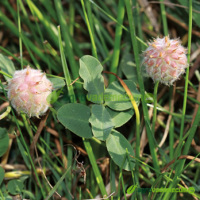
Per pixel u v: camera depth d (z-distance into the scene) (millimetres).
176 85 276
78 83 257
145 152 270
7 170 262
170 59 227
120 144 233
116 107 236
